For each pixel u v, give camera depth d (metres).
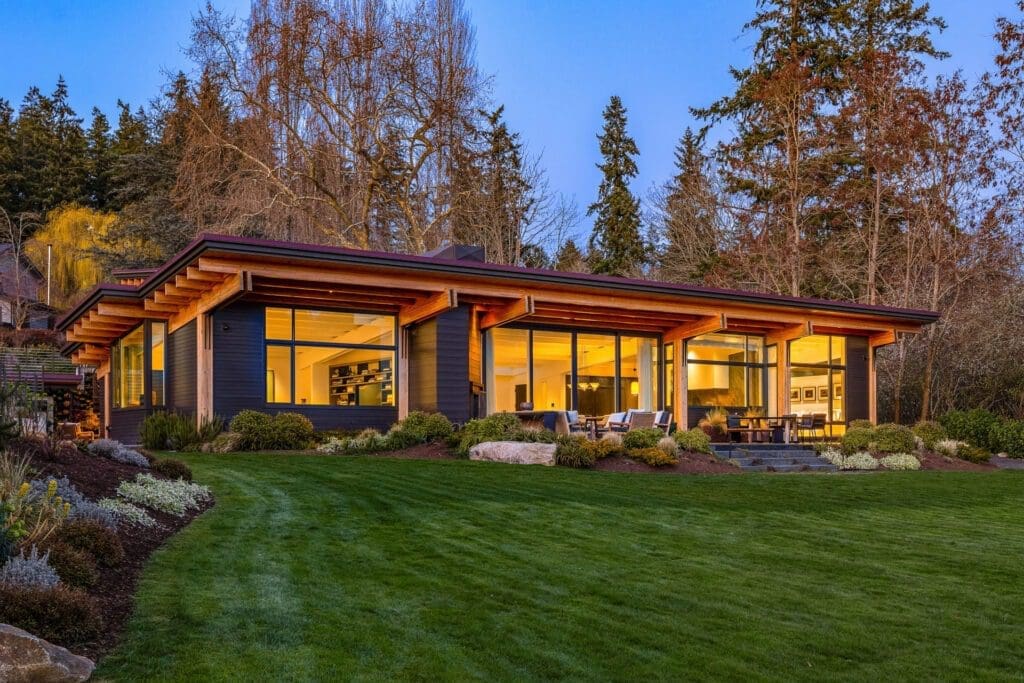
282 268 14.52
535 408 19.70
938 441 18.88
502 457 13.47
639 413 16.56
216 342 15.98
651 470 13.44
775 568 6.86
